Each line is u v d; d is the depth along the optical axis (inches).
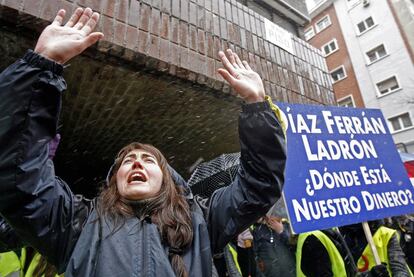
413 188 105.5
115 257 44.5
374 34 764.0
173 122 153.4
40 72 45.6
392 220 139.3
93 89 118.5
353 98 780.0
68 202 51.1
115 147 177.9
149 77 115.2
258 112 56.4
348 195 92.6
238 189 57.3
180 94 128.3
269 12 230.8
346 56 811.4
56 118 46.9
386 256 102.0
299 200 85.1
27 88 44.4
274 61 166.1
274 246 114.3
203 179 151.3
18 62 46.1
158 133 164.7
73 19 54.1
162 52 113.5
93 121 145.3
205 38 133.2
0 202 43.3
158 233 49.6
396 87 709.9
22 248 80.4
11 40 92.8
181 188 61.4
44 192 46.2
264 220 118.0
